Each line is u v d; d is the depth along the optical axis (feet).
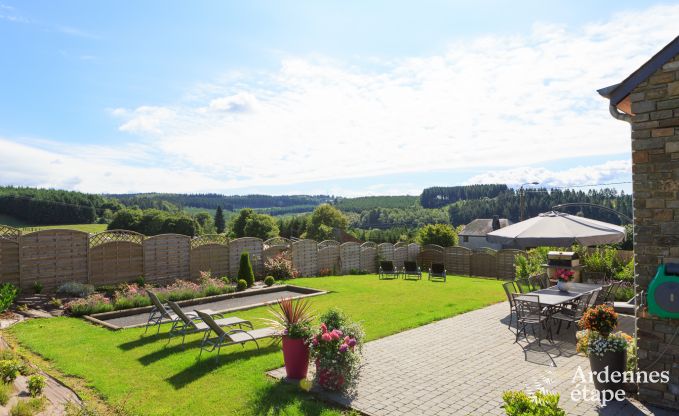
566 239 30.89
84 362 23.16
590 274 42.42
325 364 18.52
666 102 16.56
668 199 16.58
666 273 16.47
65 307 38.47
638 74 17.12
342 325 21.08
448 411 16.69
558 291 31.22
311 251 70.33
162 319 33.68
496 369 21.57
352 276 69.92
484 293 47.70
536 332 28.94
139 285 50.08
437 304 40.11
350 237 172.55
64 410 16.97
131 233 50.78
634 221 17.43
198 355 24.17
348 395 18.29
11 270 41.39
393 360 23.11
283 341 20.35
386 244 83.61
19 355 24.40
